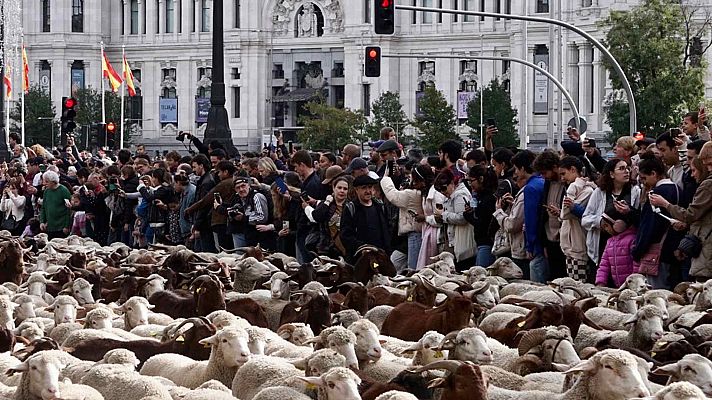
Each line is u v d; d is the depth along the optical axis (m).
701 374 23.16
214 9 67.94
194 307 34.41
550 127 103.06
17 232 64.50
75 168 71.00
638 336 27.59
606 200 36.16
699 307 31.23
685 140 40.34
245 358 25.12
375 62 70.56
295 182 44.25
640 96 116.50
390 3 61.66
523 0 176.00
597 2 162.12
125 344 28.11
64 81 199.00
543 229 37.78
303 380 22.31
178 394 22.75
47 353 23.39
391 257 42.81
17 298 33.19
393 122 164.12
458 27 186.50
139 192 54.41
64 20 199.38
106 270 42.84
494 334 29.20
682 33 121.06
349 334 25.28
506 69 183.75
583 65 162.75
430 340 25.33
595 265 37.62
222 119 68.06
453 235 40.31
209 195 48.50
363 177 39.09
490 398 22.53
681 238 34.66
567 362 25.36
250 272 39.03
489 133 48.97
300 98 187.88
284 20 192.88
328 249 41.12
